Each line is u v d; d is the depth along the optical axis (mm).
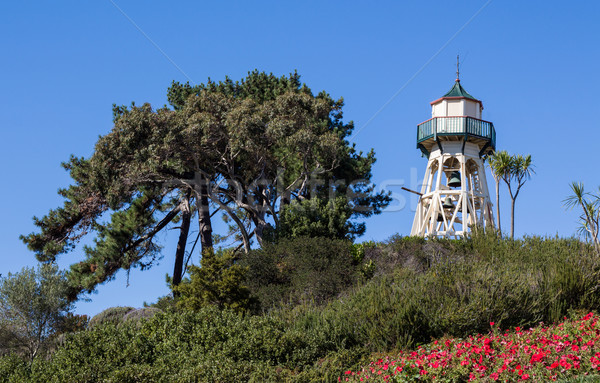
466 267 17641
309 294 22641
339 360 15258
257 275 24859
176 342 17469
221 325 17703
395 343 15781
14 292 26172
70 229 34312
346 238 29547
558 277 16859
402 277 20219
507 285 16141
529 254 21375
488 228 25281
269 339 16172
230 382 14461
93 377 15578
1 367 19047
